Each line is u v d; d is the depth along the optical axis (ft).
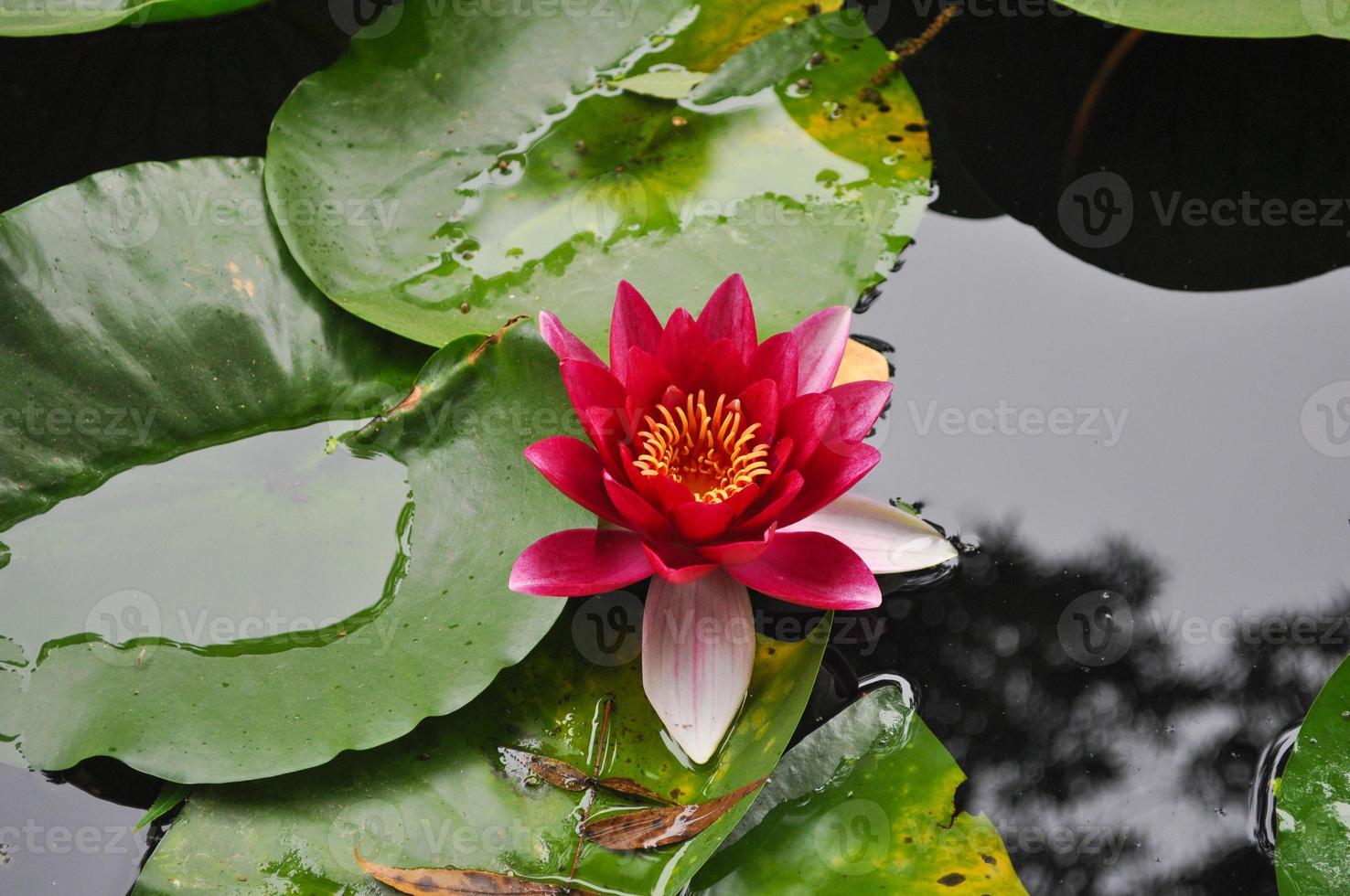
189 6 6.99
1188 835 4.80
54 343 5.47
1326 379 6.43
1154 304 6.77
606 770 4.77
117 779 4.92
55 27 6.32
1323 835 4.40
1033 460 6.08
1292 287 6.85
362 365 5.82
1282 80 7.90
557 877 4.45
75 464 5.33
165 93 7.39
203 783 4.49
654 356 5.11
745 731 4.88
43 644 4.84
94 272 5.65
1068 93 7.79
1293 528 5.82
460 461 5.36
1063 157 7.43
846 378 6.04
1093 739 5.08
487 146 6.69
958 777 4.87
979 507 5.90
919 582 5.69
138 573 5.07
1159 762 5.02
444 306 5.98
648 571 4.92
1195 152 7.48
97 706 4.67
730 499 4.63
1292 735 5.10
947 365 6.47
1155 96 7.80
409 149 6.61
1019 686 5.25
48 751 4.54
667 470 5.13
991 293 6.80
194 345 5.64
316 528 5.24
